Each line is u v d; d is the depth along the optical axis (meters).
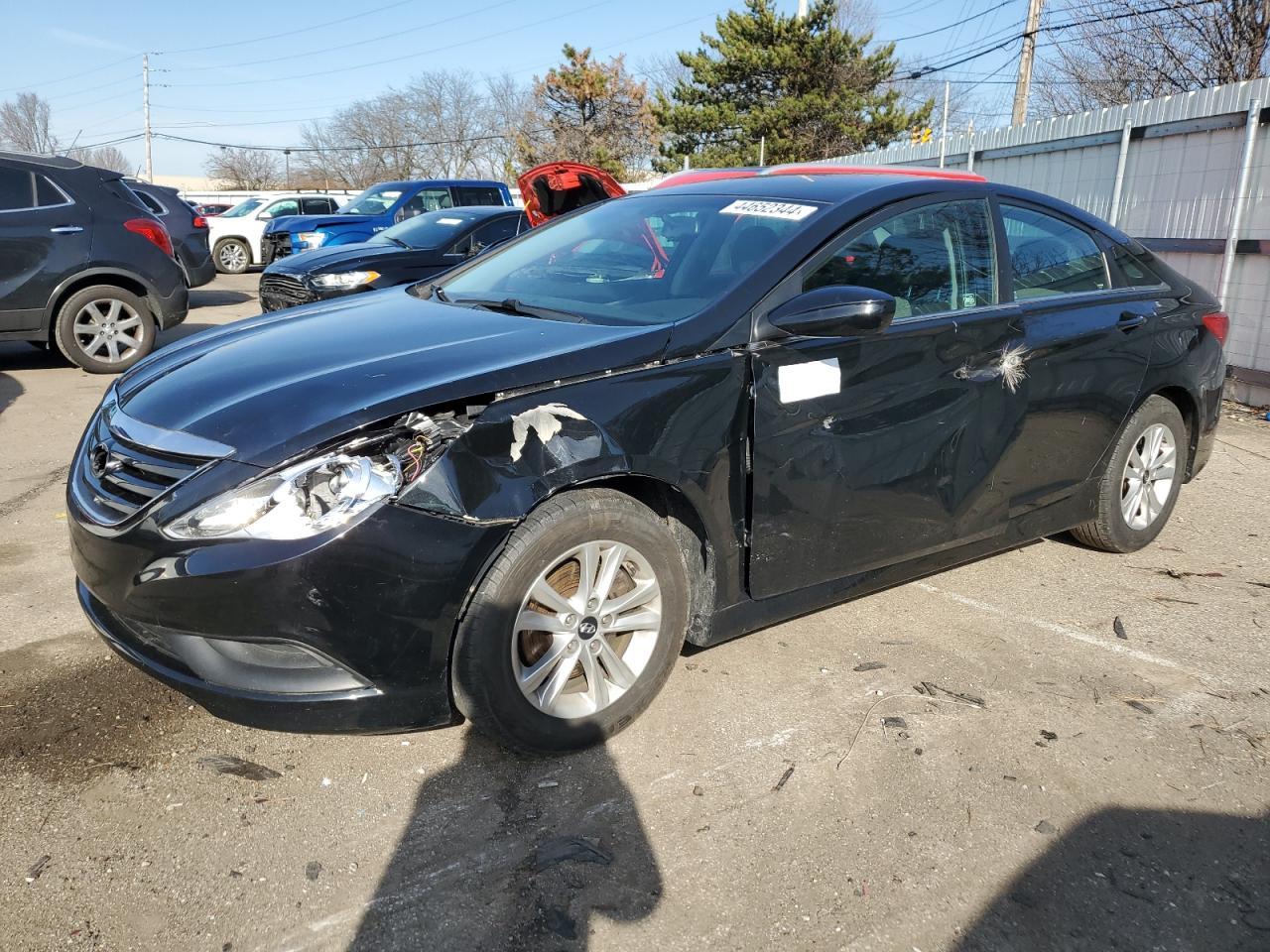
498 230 9.03
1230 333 7.47
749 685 3.15
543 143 38.28
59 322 8.01
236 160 69.69
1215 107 7.38
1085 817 2.54
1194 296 4.38
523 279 3.54
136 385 2.93
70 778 2.57
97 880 2.21
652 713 2.96
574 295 3.26
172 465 2.40
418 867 2.29
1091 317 3.79
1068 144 8.88
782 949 2.07
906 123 31.66
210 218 19.58
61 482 5.12
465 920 2.13
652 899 2.20
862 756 2.77
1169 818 2.55
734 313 2.84
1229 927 2.18
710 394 2.73
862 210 3.22
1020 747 2.85
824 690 3.13
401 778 2.62
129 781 2.57
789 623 3.62
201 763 2.66
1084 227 4.02
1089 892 2.27
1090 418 3.84
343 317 3.28
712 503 2.78
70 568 3.97
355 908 2.15
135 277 8.27
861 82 31.25
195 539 2.26
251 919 2.11
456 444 2.36
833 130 30.94
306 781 2.60
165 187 11.63
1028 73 22.92
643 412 2.62
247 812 2.46
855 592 3.30
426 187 14.11
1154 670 3.33
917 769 2.72
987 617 3.73
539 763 2.71
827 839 2.42
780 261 2.99
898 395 3.14
